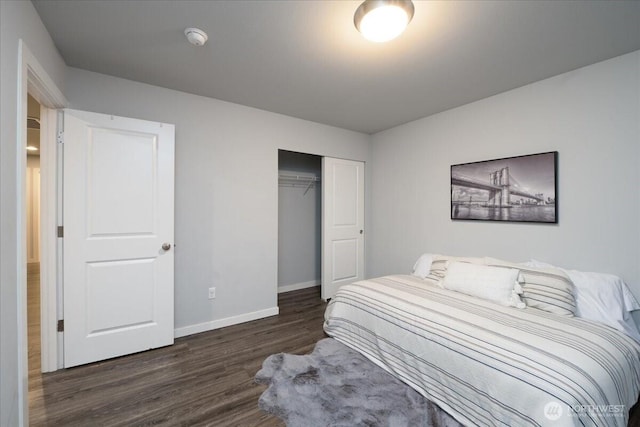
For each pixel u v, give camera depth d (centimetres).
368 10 141
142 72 226
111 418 157
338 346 237
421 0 146
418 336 178
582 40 180
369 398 171
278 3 150
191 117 266
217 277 282
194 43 179
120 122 220
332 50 194
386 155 382
